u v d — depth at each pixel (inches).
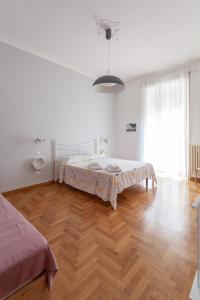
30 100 135.5
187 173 163.0
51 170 154.9
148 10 89.4
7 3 84.8
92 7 87.2
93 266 58.0
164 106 172.9
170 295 47.6
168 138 171.3
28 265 37.8
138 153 201.9
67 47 128.3
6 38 116.7
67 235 75.8
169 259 61.3
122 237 74.6
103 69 170.4
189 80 156.9
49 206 105.8
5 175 125.0
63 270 56.2
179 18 95.5
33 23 100.7
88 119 186.9
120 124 218.2
